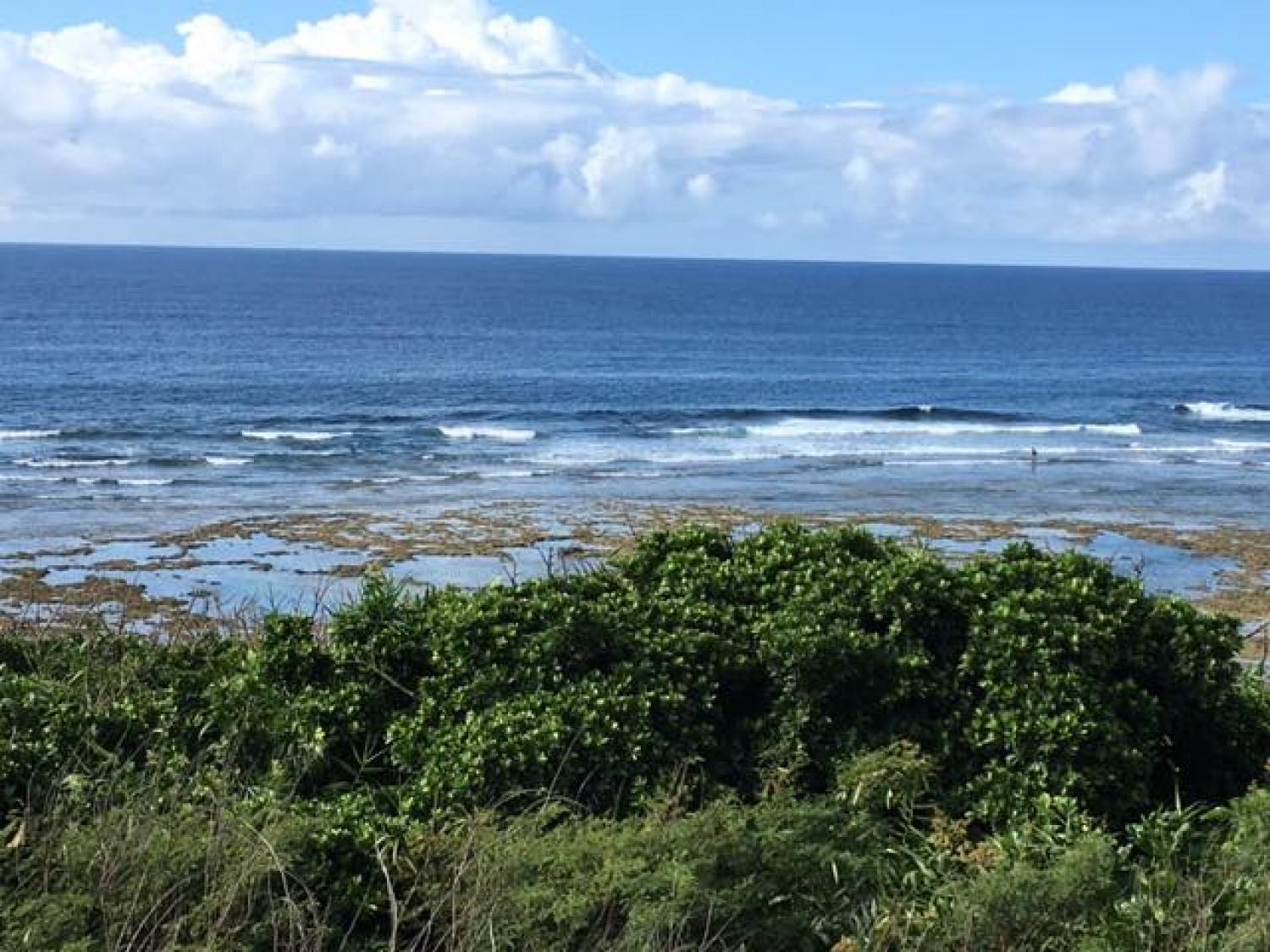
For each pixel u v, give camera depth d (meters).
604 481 28.66
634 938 3.99
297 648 5.75
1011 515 25.28
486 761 4.87
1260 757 5.79
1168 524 24.66
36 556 19.75
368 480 28.25
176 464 30.22
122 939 3.89
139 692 5.82
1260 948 4.14
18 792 4.70
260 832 4.25
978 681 5.35
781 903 4.29
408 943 4.18
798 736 5.28
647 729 5.00
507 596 5.57
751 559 6.28
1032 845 4.65
